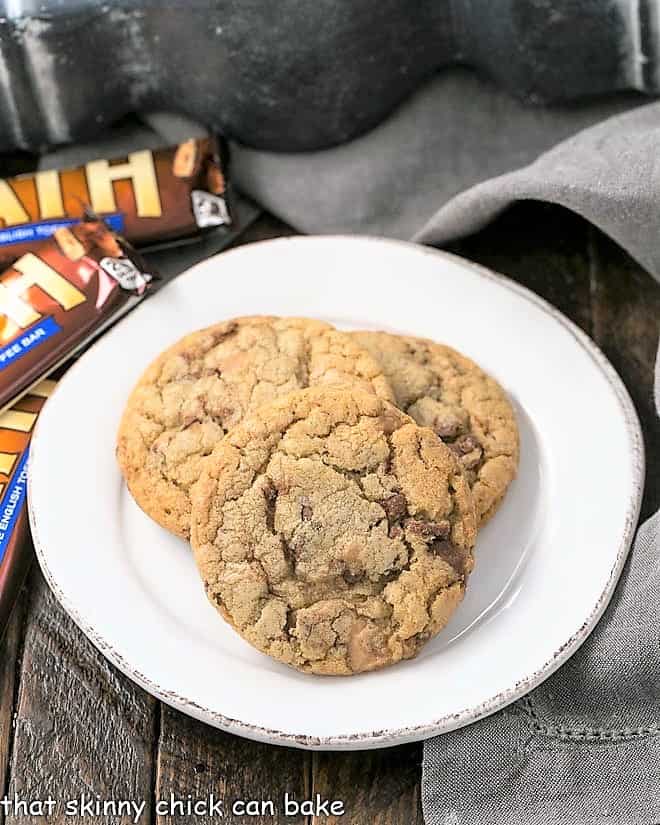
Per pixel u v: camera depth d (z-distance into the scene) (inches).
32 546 23.9
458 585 21.7
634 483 23.3
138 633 22.1
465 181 27.1
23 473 24.0
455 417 23.3
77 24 25.4
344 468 22.0
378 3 25.4
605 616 22.6
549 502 23.4
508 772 22.0
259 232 27.5
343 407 22.3
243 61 25.8
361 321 25.1
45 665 23.3
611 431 23.8
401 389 23.5
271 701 21.5
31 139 27.3
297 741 21.2
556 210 27.1
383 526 21.7
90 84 26.5
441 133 27.2
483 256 26.9
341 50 25.7
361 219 27.1
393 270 25.3
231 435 22.2
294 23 25.2
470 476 22.9
